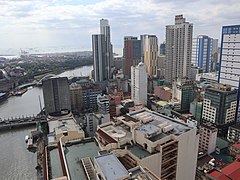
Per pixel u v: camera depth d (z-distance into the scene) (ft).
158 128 249.75
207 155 462.19
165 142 234.79
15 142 613.11
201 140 483.51
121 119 296.92
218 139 526.16
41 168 456.04
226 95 572.92
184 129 260.83
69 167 209.67
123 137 253.24
